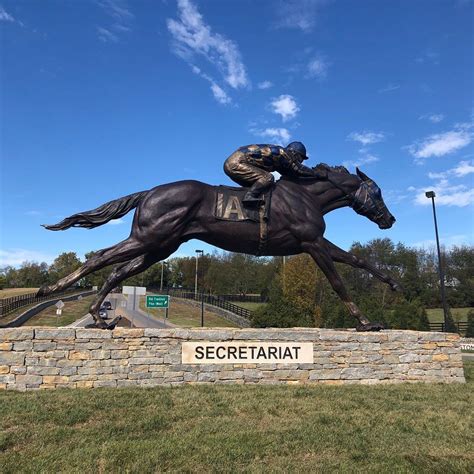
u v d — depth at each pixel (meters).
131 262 8.49
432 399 6.93
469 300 55.81
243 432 5.08
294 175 8.86
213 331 7.94
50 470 3.99
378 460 4.38
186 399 6.50
